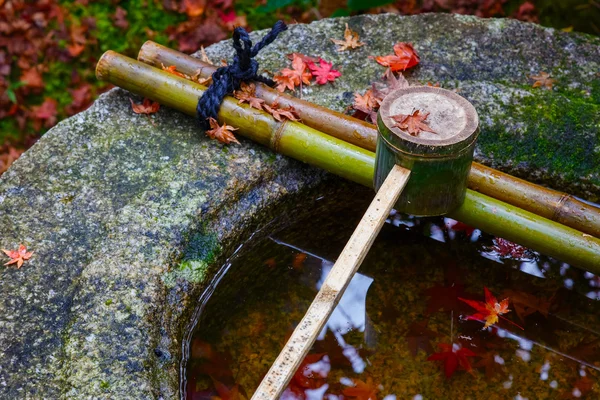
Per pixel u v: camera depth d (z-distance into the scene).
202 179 1.14
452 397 1.07
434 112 1.04
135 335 1.03
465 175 1.05
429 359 1.09
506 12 1.71
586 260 1.07
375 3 1.34
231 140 1.16
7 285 1.06
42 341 1.02
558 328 1.11
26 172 1.14
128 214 1.11
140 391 0.99
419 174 1.03
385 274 1.15
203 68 1.21
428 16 1.30
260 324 1.11
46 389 1.00
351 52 1.26
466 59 1.25
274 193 1.15
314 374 1.08
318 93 1.21
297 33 1.28
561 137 1.17
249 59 1.16
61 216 1.11
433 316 1.12
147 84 1.18
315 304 0.98
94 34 1.65
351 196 1.20
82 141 1.17
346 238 1.18
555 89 1.22
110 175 1.14
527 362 1.09
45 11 1.64
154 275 1.07
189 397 1.05
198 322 1.10
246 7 1.70
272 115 1.15
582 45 1.26
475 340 1.10
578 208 1.09
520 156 1.17
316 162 1.14
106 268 1.07
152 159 1.16
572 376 1.08
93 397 0.99
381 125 1.03
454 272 1.15
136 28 1.66
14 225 1.10
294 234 1.18
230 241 1.13
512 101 1.19
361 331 1.11
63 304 1.05
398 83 1.21
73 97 1.63
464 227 1.17
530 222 1.08
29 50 1.62
